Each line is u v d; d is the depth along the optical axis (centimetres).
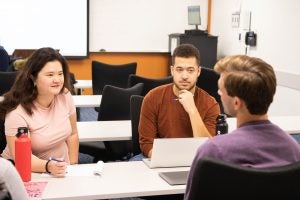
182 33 666
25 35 635
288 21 485
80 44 655
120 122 308
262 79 120
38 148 210
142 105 242
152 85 323
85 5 644
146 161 211
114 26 670
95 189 174
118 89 301
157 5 678
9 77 335
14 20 628
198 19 635
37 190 170
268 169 108
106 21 665
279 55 506
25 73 207
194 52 233
